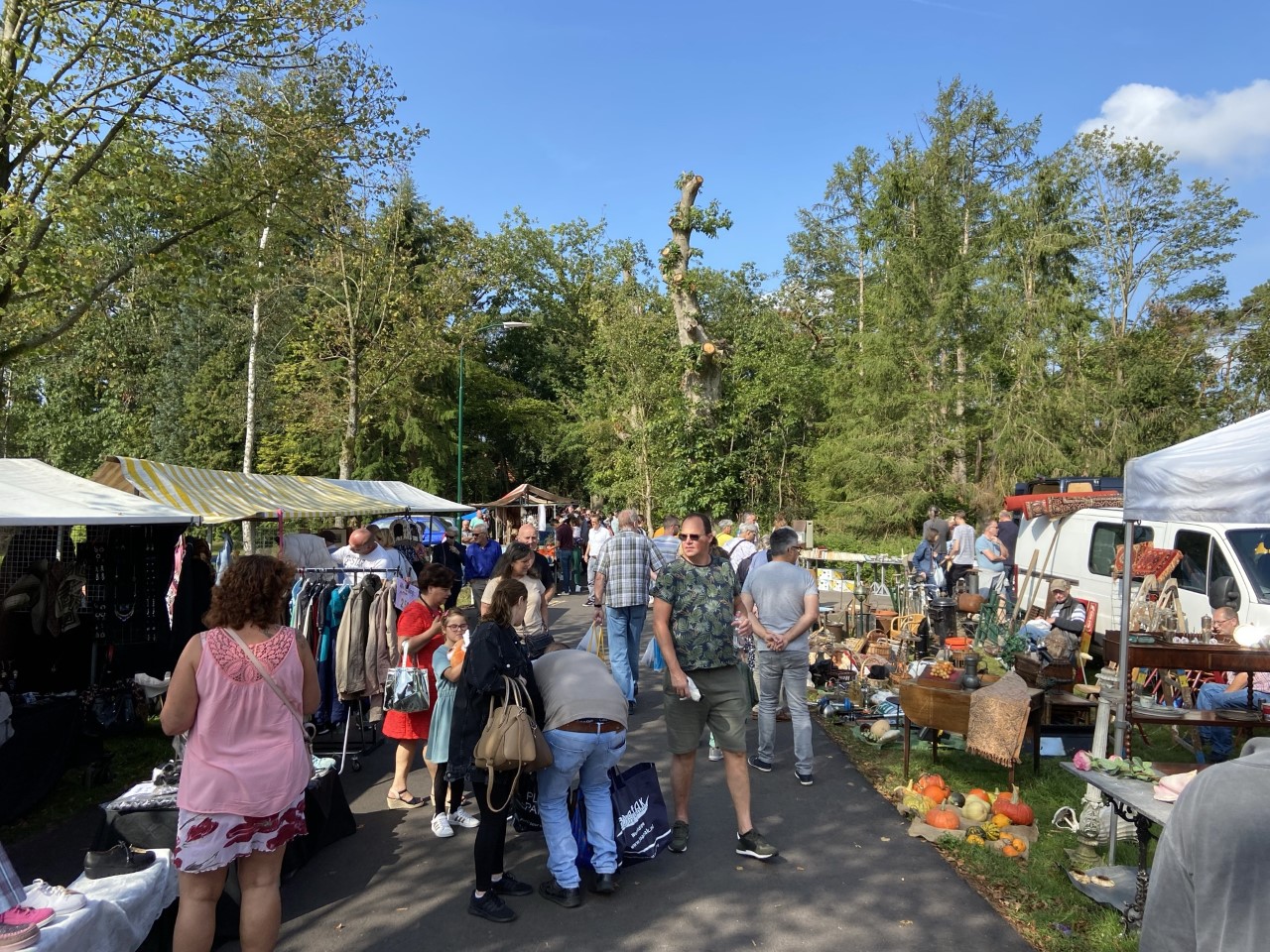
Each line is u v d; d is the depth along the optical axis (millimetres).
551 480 49469
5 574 7680
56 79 10383
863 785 6309
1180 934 1548
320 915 4246
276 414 32375
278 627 3428
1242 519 5297
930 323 25062
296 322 31156
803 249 39094
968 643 10242
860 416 26109
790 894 4461
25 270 10555
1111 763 4328
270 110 12133
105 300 13852
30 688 7371
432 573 5754
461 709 4289
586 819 4523
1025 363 24844
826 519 26000
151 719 8328
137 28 10500
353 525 16125
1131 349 27141
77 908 3260
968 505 24500
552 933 4059
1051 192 27078
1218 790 1516
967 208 28062
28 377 31672
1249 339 29766
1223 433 5797
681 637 4945
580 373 48156
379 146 13367
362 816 5703
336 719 6656
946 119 27422
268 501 9945
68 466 32500
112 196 11891
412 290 26375
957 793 5977
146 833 4098
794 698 6383
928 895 4438
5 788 5578
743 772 4992
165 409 33750
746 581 6637
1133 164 31484
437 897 4441
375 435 37094
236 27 11148
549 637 6742
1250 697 6027
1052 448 23984
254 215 12672
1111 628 10375
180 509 8016
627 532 8484
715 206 23641
